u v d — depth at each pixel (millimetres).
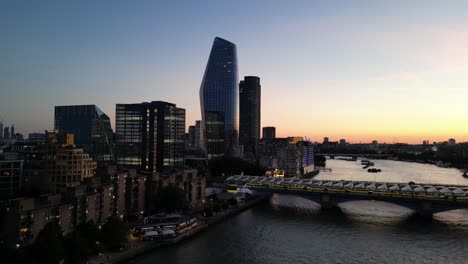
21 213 168625
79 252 161750
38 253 149000
